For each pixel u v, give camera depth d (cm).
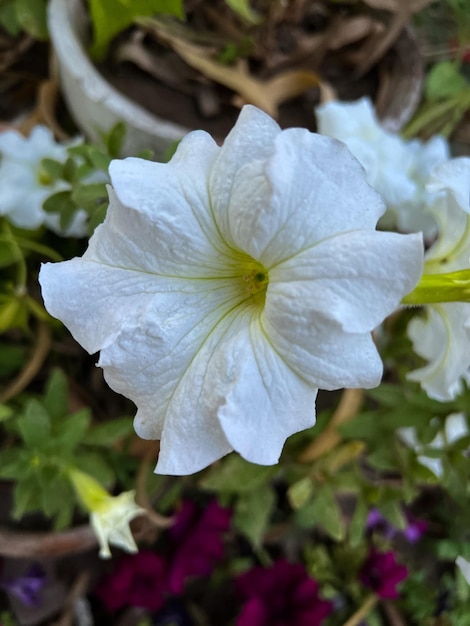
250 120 11
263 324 11
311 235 10
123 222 11
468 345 13
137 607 25
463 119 27
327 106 19
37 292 20
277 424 11
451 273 12
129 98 20
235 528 25
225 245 11
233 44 20
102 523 16
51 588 23
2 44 24
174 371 11
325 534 26
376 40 21
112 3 18
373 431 18
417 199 20
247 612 23
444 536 26
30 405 16
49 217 19
